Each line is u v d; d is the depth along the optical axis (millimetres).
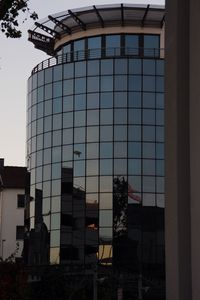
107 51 53281
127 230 48719
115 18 53094
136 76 50969
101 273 47688
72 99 51812
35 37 57250
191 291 6508
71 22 54094
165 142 7160
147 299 46844
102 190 49625
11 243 72125
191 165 6594
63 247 49812
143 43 53531
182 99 6812
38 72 54688
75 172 50656
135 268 48031
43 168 52781
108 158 50031
